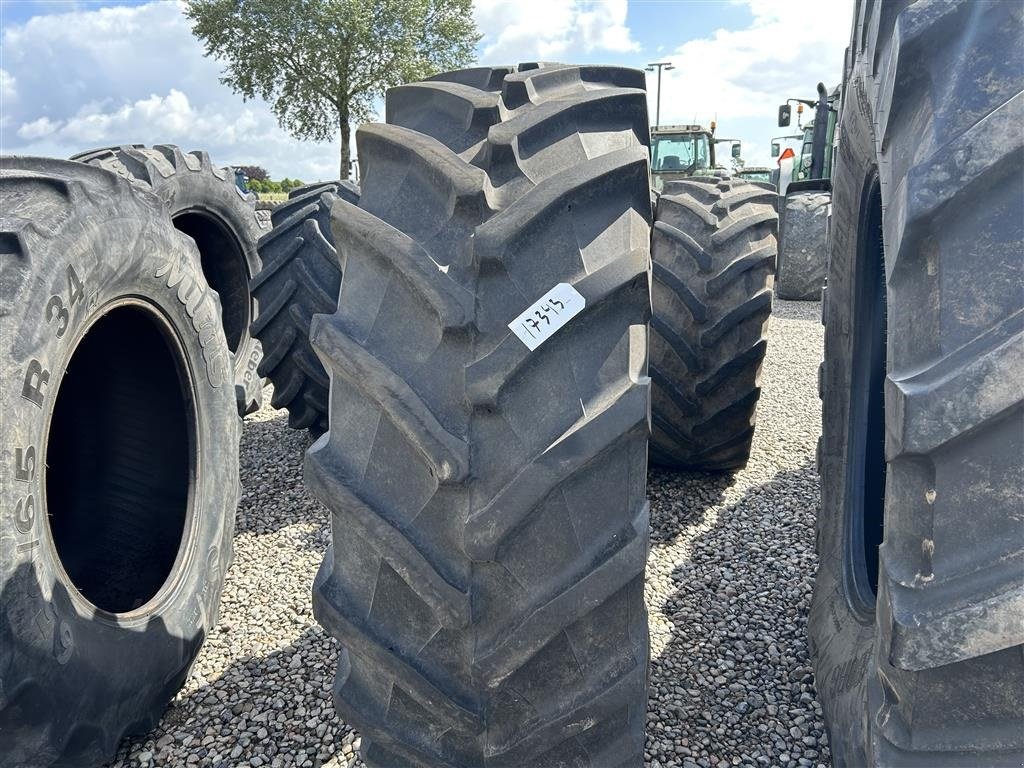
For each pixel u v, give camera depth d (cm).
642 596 116
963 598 80
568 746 114
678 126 940
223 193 380
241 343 392
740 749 167
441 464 104
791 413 430
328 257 305
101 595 196
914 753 90
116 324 201
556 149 124
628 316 115
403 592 111
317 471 114
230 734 175
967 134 83
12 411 136
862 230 167
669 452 306
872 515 178
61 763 147
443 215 117
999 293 80
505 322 107
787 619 217
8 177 150
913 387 84
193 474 209
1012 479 78
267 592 237
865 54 126
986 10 89
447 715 110
